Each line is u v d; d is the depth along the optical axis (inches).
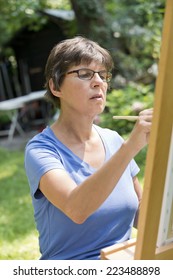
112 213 46.0
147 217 31.3
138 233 32.2
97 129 52.2
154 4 184.5
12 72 363.9
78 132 48.3
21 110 297.3
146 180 30.7
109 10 236.2
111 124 185.2
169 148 30.2
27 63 350.6
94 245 45.5
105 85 46.8
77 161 46.4
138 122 34.1
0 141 277.9
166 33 27.3
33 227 115.6
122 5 239.6
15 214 128.0
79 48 45.0
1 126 304.0
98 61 45.4
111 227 46.3
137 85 211.3
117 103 191.3
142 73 227.8
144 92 197.2
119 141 53.0
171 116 29.3
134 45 231.8
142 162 152.9
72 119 47.8
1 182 166.9
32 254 97.6
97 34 224.8
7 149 245.6
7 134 297.9
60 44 47.1
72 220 39.9
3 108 274.7
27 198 142.9
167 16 27.0
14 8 270.5
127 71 224.4
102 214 45.3
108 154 49.9
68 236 45.1
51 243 46.0
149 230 31.8
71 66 44.8
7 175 178.2
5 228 116.2
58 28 323.3
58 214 44.5
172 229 35.2
